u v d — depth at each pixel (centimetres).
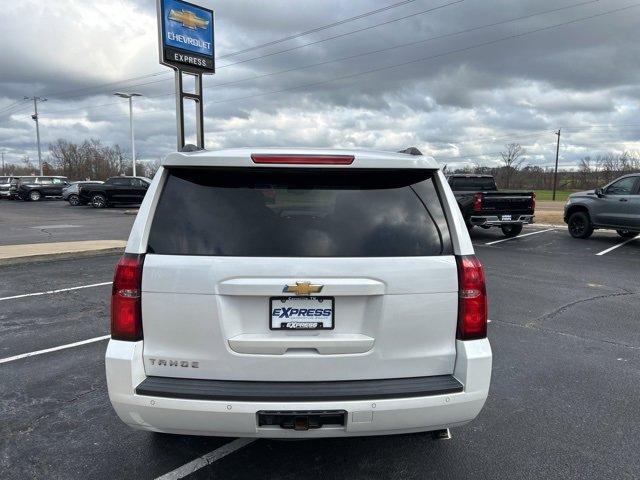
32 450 313
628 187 1305
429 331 252
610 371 445
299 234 248
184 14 1823
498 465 298
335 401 238
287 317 245
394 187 264
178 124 1869
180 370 246
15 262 1000
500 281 853
